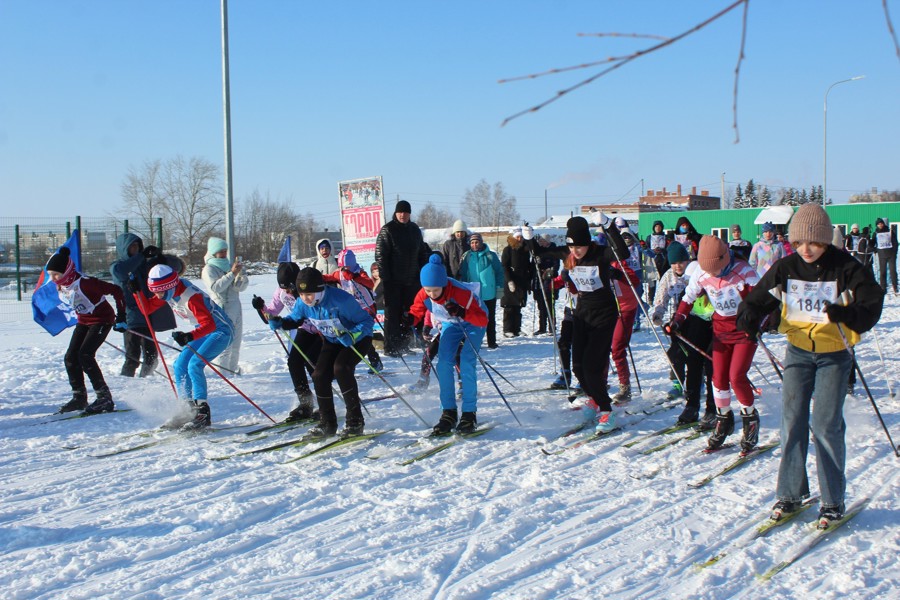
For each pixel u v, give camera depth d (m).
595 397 5.35
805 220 3.43
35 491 4.36
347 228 11.16
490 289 9.73
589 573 3.24
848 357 3.57
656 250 13.16
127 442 5.42
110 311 6.37
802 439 3.67
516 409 6.27
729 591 3.06
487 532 3.68
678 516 3.85
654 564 3.31
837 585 3.08
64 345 11.03
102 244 17.44
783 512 3.70
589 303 5.36
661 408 6.19
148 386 7.40
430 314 5.94
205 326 5.52
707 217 38.41
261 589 3.12
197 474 4.68
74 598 3.05
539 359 9.02
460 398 6.72
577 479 4.46
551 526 3.77
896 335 10.27
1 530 3.74
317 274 5.11
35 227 17.94
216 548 3.53
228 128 11.79
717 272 4.68
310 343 5.79
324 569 3.31
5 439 5.51
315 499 4.19
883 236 16.69
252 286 22.11
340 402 6.61
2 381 7.81
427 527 3.74
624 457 4.87
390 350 9.23
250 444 5.34
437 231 33.91
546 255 10.96
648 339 10.46
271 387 7.38
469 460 4.86
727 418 4.94
